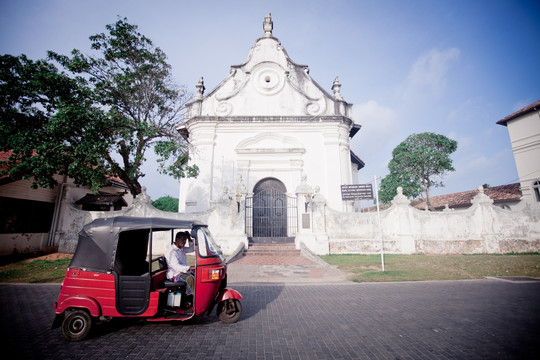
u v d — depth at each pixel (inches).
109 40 515.8
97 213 550.6
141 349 150.6
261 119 655.8
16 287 305.3
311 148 651.5
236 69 710.5
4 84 430.3
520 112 795.4
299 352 145.4
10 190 513.0
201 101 697.6
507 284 306.3
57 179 593.6
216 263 193.2
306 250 488.7
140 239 217.2
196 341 160.4
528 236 551.2
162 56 562.3
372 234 544.4
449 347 149.6
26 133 411.8
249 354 143.6
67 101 448.8
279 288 293.4
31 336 170.1
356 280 328.2
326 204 556.4
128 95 533.3
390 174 1082.1
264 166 641.6
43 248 555.5
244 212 540.7
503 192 890.1
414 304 231.8
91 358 140.6
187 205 625.0
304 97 683.4
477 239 542.3
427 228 546.6
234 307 192.2
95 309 166.7
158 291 178.1
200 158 637.9
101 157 456.4
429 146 993.5
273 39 730.2
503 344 152.7
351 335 167.0
